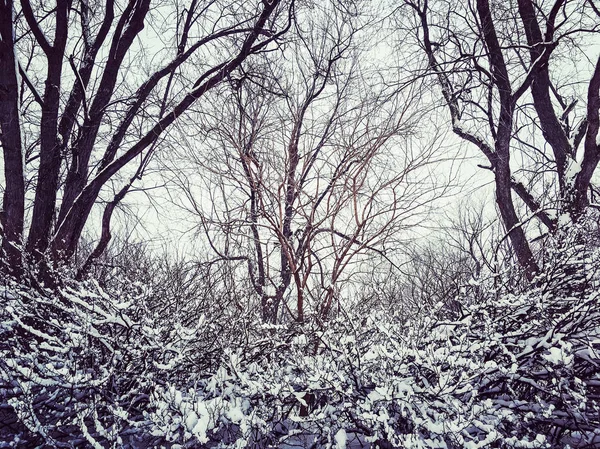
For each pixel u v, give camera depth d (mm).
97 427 3520
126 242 9672
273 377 3809
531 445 3238
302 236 5578
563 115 10641
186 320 5293
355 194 5395
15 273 6391
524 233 7703
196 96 7852
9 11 7449
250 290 5719
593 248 4941
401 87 6523
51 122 7918
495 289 4387
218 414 3441
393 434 3365
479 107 9234
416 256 6512
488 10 8555
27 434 4129
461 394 3852
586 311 3900
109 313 4500
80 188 8125
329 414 3656
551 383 3867
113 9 8656
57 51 7902
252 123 6379
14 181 7352
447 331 4207
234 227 6328
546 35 8695
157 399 3586
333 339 4203
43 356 4258
